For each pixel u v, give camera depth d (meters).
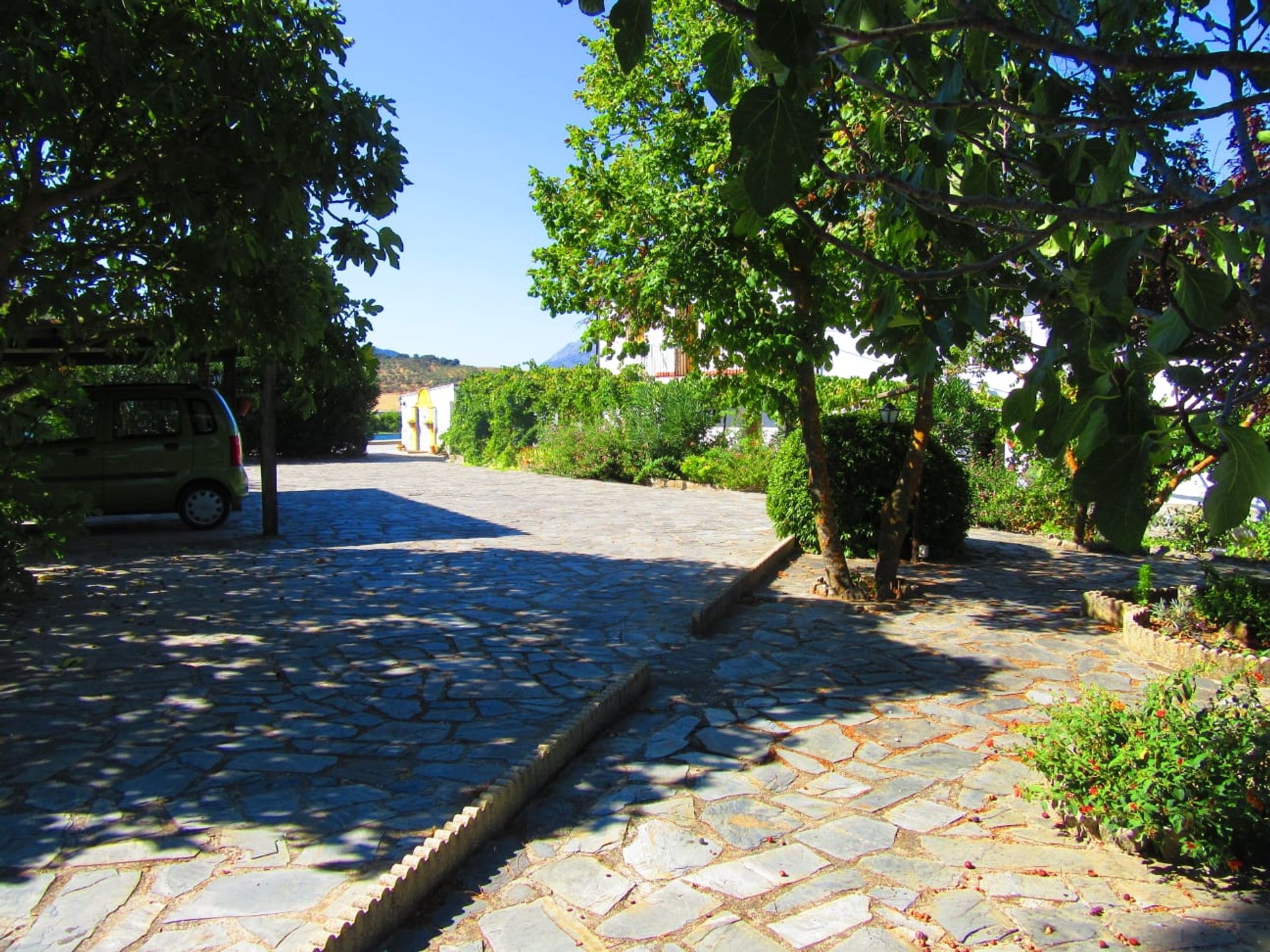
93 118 5.94
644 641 7.03
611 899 3.34
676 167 7.93
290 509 16.86
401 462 36.56
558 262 8.77
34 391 9.28
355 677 5.91
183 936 2.93
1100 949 3.04
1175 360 2.19
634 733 5.10
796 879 3.49
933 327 2.61
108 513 12.52
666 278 7.60
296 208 5.54
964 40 2.50
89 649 6.55
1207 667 4.75
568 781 4.43
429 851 3.39
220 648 6.62
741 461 21.72
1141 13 2.29
